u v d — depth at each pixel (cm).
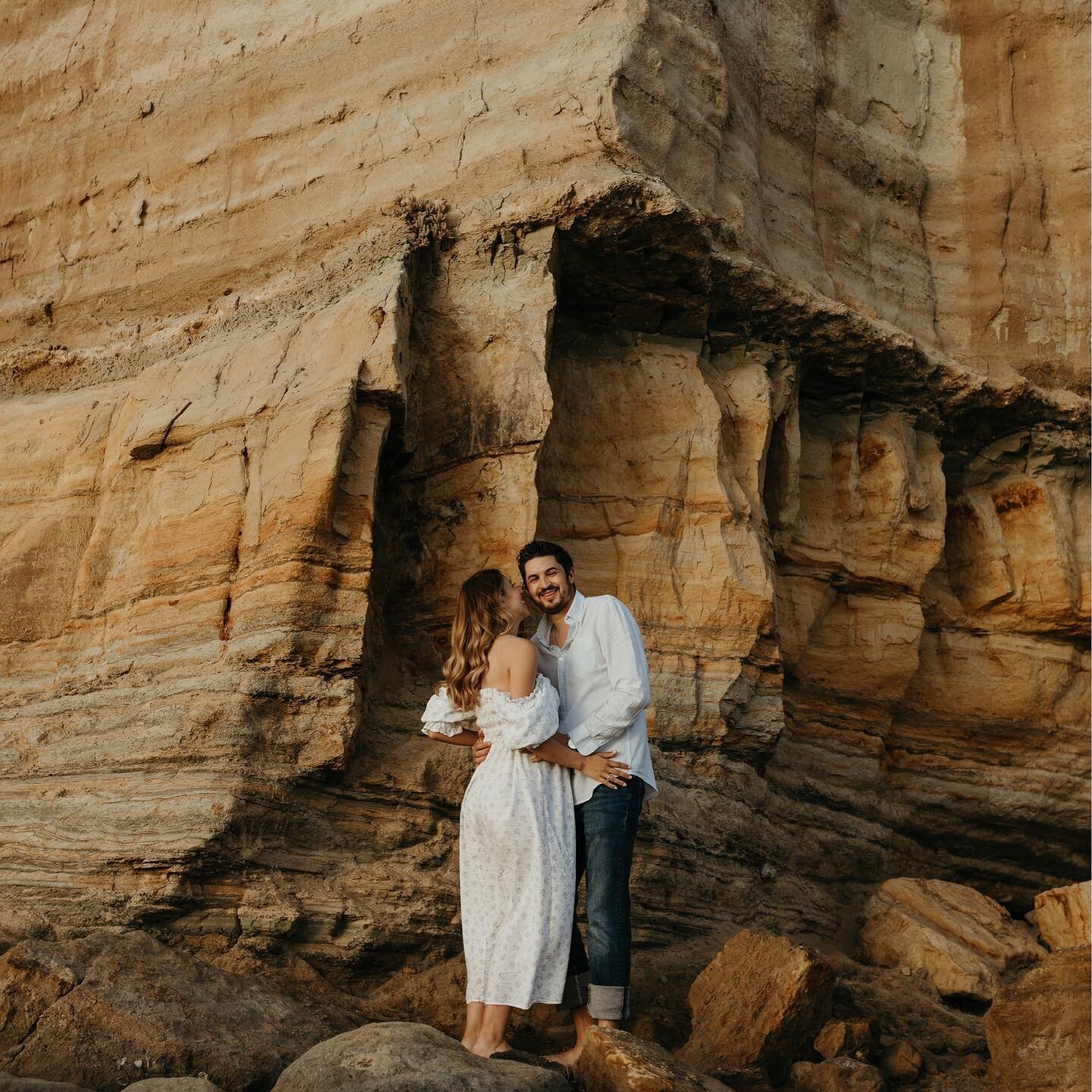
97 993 462
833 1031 529
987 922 696
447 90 745
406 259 682
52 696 636
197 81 817
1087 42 952
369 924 560
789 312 757
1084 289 928
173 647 611
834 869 775
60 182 843
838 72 903
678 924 652
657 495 707
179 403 668
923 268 914
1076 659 878
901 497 815
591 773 474
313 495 596
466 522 661
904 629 815
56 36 878
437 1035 432
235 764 564
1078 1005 509
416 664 659
